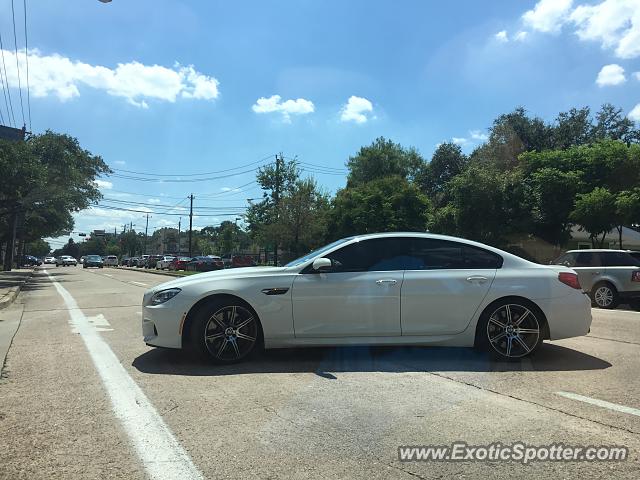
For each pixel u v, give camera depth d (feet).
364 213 124.98
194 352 23.08
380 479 11.10
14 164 85.30
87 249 525.34
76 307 44.88
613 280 44.57
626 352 23.50
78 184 114.52
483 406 15.66
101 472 11.34
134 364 21.03
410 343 21.04
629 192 67.36
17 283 78.48
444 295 21.09
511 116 150.51
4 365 21.02
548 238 91.45
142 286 73.56
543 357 22.31
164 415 14.87
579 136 147.23
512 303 21.34
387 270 21.38
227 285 20.80
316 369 20.07
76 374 19.47
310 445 12.79
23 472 11.31
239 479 11.05
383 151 204.95
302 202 137.08
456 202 93.50
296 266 21.56
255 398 16.43
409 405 15.75
